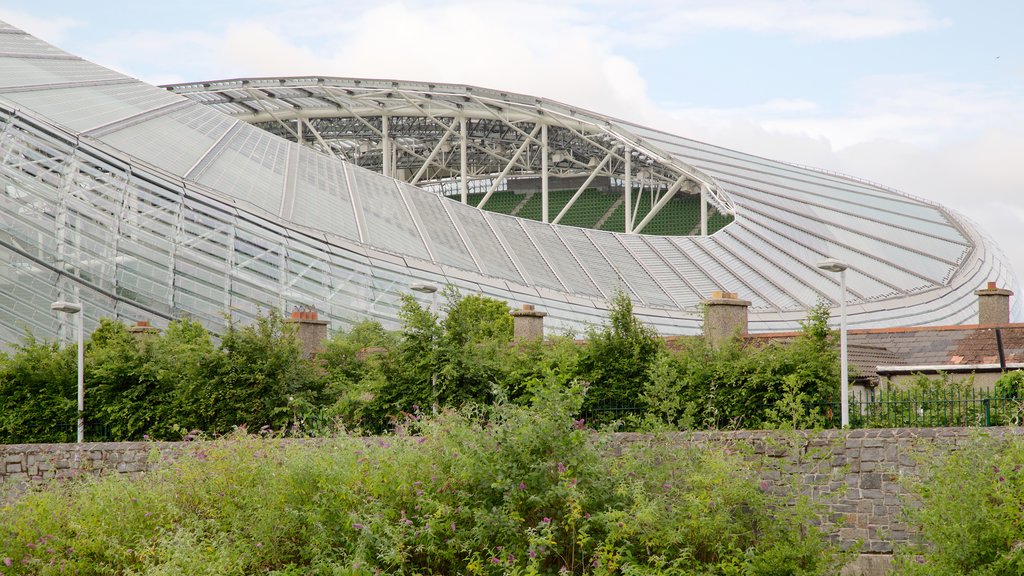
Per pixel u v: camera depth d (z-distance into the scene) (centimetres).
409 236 7262
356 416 3422
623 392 3189
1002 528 2073
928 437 2467
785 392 2784
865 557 2480
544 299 7238
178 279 5531
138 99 7975
